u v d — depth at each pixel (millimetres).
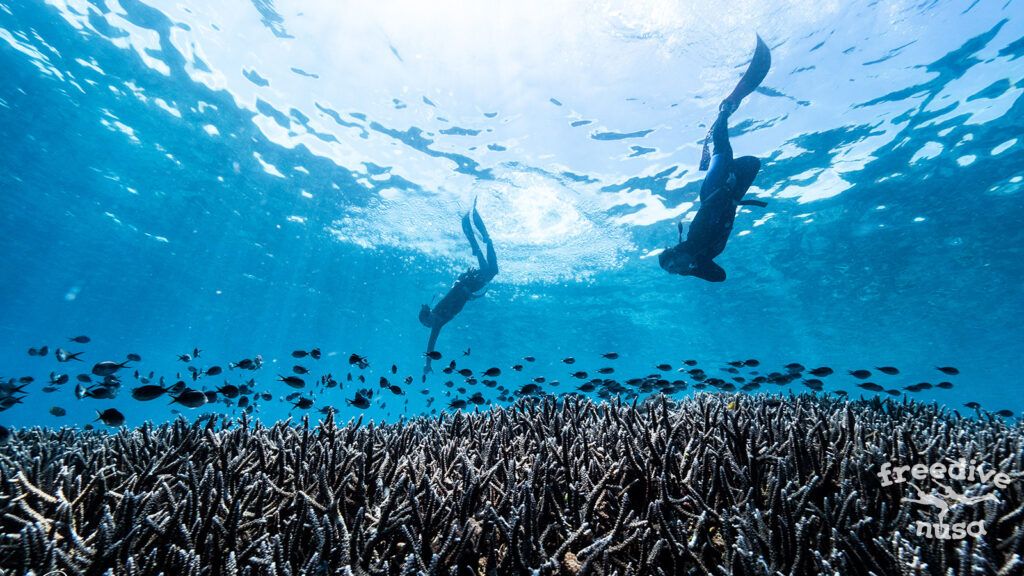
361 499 2275
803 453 2584
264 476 2424
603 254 23125
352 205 21188
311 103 15117
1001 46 10883
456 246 24312
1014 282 22391
